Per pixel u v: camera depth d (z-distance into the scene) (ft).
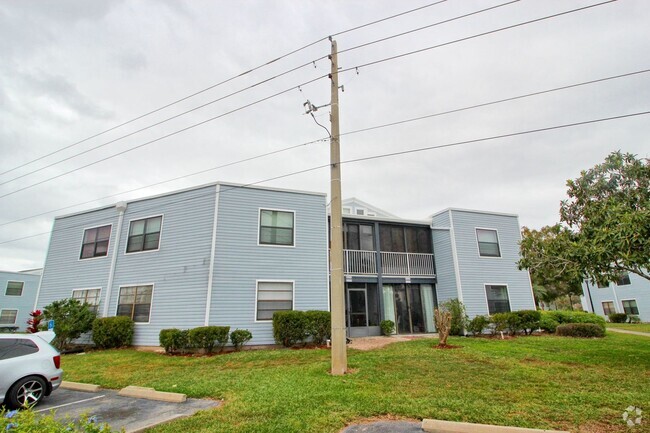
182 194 49.11
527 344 39.47
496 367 26.50
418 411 16.39
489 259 60.90
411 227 63.98
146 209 51.06
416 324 59.26
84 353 41.34
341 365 25.09
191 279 44.91
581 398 18.16
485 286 59.16
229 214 46.88
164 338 39.42
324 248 50.44
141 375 27.58
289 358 33.17
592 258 27.66
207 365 31.12
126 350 42.50
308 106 32.35
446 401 17.83
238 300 44.42
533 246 33.35
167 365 31.81
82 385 24.77
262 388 21.27
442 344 38.22
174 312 44.62
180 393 21.07
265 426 15.01
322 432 14.42
